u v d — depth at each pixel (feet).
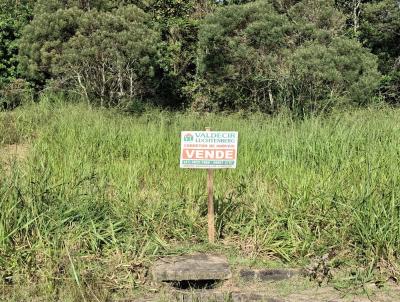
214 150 17.06
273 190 20.34
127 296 14.88
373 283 15.89
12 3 51.19
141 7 56.54
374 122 28.86
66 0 47.14
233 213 18.71
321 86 43.55
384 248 16.72
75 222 16.83
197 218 18.49
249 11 47.50
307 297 15.17
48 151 23.56
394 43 62.03
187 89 53.98
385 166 21.17
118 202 18.51
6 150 27.02
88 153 24.38
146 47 43.93
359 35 61.98
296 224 17.72
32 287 14.53
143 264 15.97
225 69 48.37
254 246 17.20
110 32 43.37
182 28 56.75
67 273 14.97
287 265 16.61
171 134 28.30
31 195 16.92
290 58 44.86
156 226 17.61
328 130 26.11
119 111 39.65
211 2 60.90
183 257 16.42
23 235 16.01
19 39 46.68
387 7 60.03
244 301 14.98
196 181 20.84
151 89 48.75
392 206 17.48
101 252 16.21
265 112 46.06
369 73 47.09
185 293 15.01
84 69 42.63
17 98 40.81
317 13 50.03
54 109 35.81
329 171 20.95
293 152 23.22
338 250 17.29
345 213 18.11
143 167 22.41
